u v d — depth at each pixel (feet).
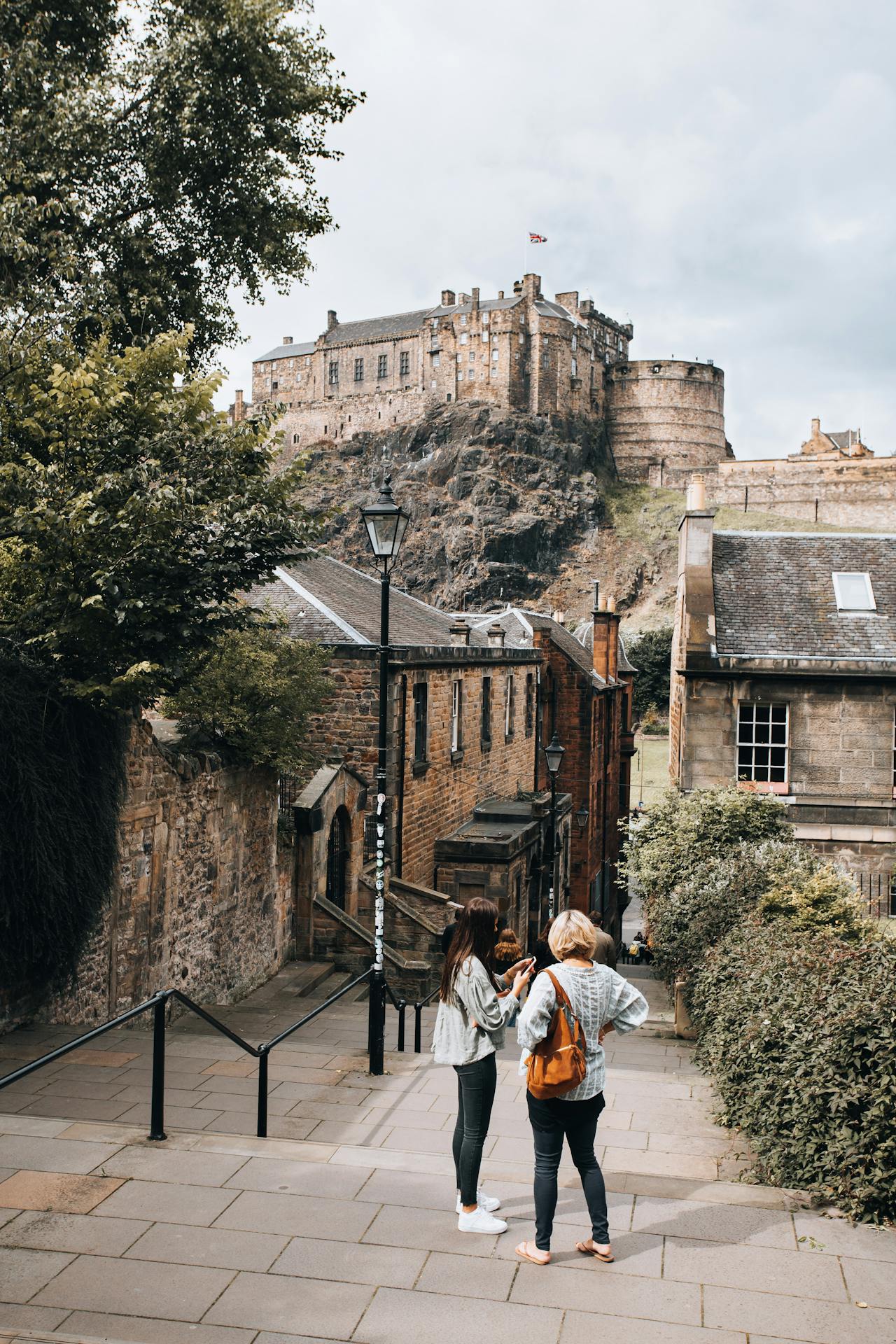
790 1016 26.86
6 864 33.19
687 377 444.55
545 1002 17.57
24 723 34.06
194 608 40.19
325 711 69.31
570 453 408.67
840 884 47.62
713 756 72.54
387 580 40.75
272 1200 19.42
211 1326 15.31
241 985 53.67
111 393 40.88
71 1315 15.51
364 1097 32.37
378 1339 15.10
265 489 42.09
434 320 417.49
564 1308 16.02
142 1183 20.02
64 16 56.90
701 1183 21.71
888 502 382.01
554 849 83.25
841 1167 21.06
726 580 77.71
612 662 154.51
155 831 44.06
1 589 37.91
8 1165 20.84
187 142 59.06
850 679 71.46
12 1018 36.04
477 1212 18.45
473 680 90.58
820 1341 15.25
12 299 49.26
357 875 67.56
